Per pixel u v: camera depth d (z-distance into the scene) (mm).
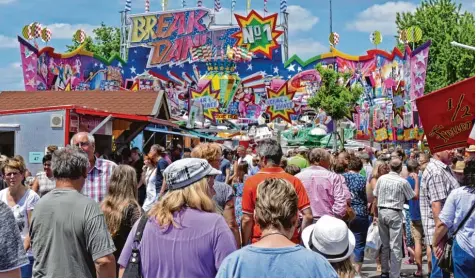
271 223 3301
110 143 13984
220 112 42000
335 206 7918
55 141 11859
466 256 5668
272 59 46156
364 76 43031
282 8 47500
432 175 7594
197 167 4125
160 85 43969
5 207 3889
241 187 8133
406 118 40250
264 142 6539
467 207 5680
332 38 44562
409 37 41375
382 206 9352
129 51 47656
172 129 21688
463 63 51656
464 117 6816
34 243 4609
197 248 3939
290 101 34844
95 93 17969
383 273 9555
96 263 4441
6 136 12383
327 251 3842
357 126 42500
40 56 38656
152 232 4043
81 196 4609
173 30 47344
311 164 8203
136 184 5559
